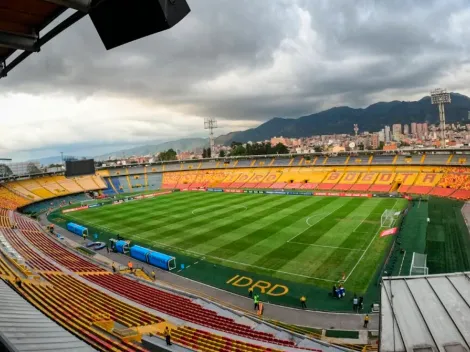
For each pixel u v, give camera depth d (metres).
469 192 73.62
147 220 70.56
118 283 36.94
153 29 7.40
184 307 30.83
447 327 11.94
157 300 32.22
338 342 26.61
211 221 65.44
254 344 22.52
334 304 32.50
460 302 13.02
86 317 24.03
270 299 34.34
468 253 42.00
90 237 61.56
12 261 36.19
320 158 113.06
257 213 69.75
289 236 52.62
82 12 7.59
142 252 47.78
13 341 13.15
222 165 130.88
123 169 138.25
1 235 51.81
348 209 68.62
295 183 104.00
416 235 49.91
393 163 96.81
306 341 25.09
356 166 102.44
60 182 116.19
